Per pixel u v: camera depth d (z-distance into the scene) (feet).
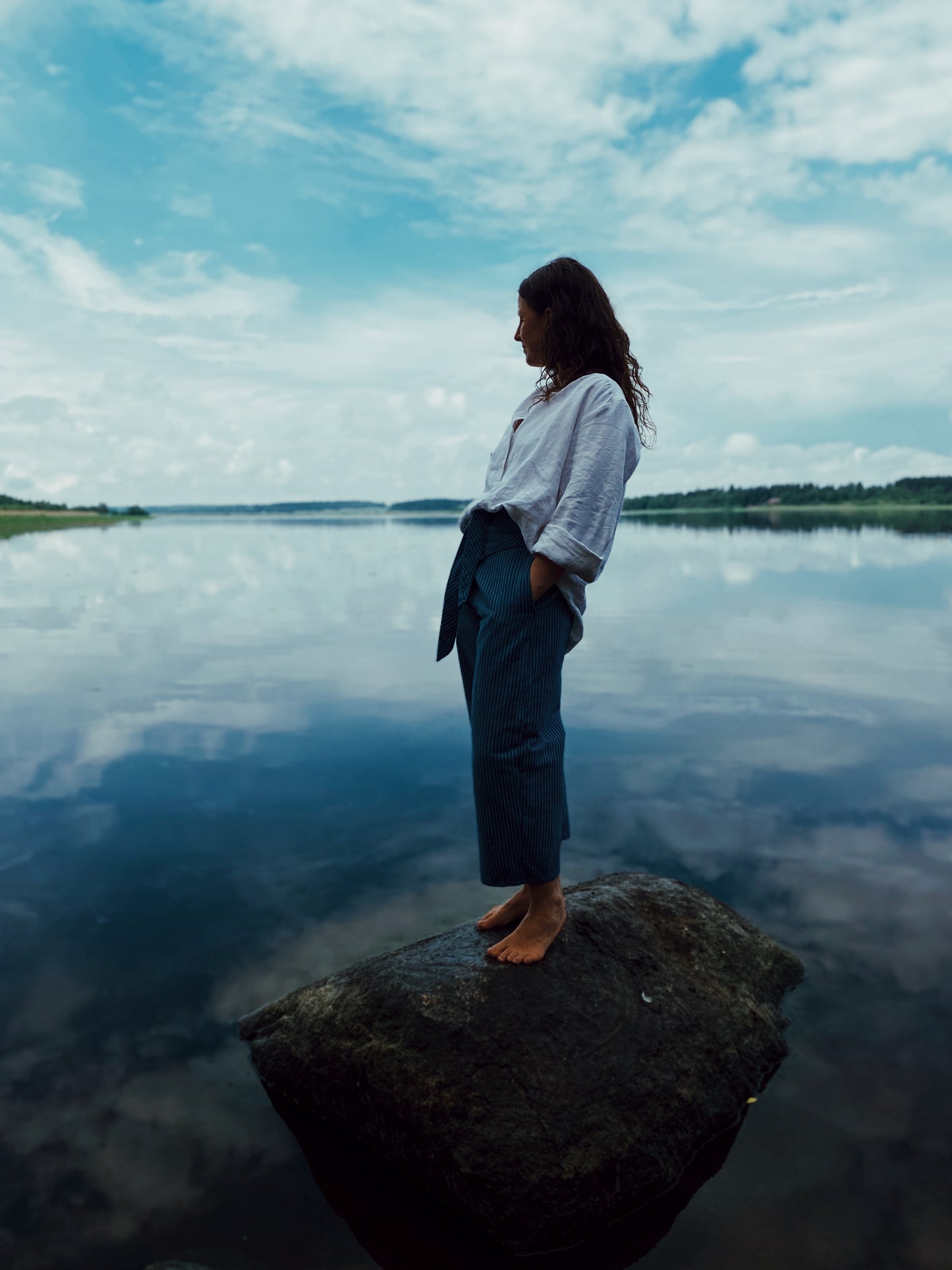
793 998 7.47
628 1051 6.40
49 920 8.68
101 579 45.19
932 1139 5.91
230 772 13.10
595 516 6.27
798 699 17.56
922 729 15.29
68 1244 5.07
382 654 22.44
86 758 13.80
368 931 8.45
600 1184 5.67
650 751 14.11
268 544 79.92
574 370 6.95
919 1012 7.25
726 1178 5.72
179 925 8.57
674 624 27.37
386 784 12.53
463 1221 5.62
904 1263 4.97
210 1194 5.51
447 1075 6.12
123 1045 6.82
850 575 41.91
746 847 10.32
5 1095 6.26
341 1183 5.78
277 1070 6.64
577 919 7.47
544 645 6.48
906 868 9.75
